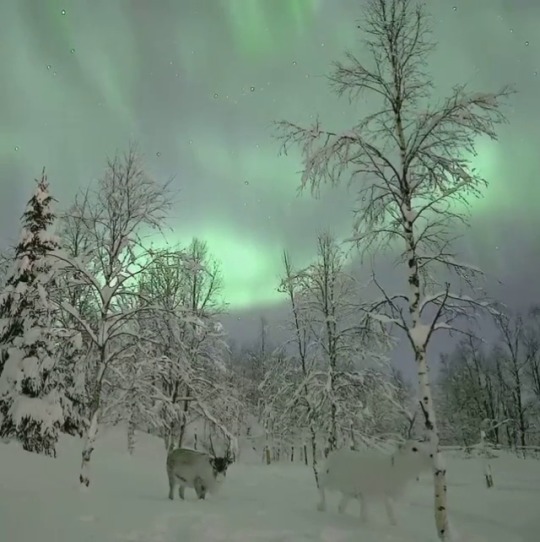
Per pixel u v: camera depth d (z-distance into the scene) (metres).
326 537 6.59
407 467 8.91
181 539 6.13
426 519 10.13
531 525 10.01
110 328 12.75
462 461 24.91
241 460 34.06
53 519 6.79
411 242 9.58
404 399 16.19
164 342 13.96
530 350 35.53
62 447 18.61
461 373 41.66
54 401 17.42
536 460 23.78
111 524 6.77
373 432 16.23
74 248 16.55
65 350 13.31
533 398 38.25
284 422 18.09
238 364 31.73
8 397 17.09
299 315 17.84
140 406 15.58
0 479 10.20
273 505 10.47
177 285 15.59
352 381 16.31
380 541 6.82
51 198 18.98
